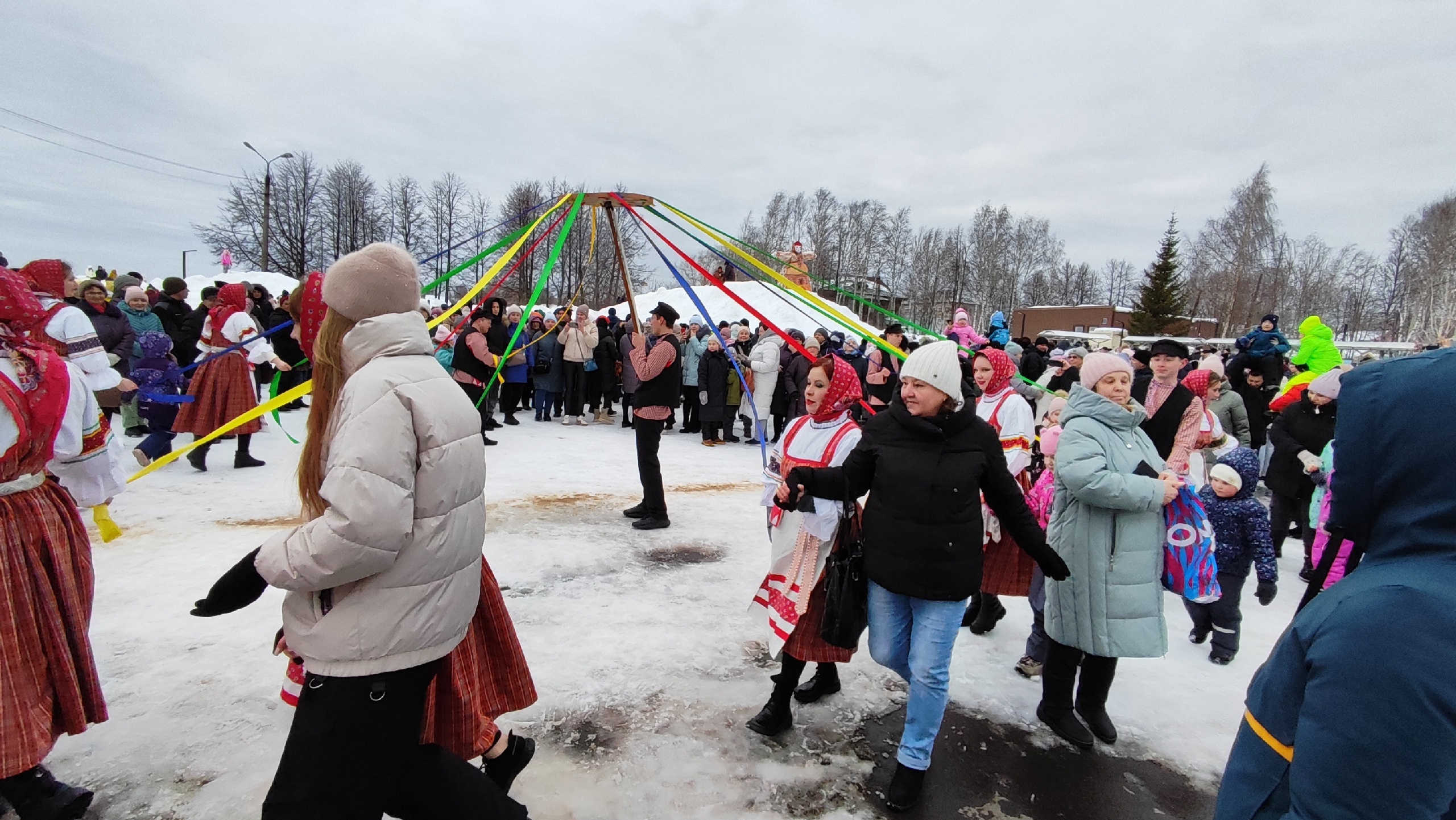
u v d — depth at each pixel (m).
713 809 2.41
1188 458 3.19
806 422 3.04
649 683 3.18
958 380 2.47
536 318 11.38
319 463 1.74
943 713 2.66
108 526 2.56
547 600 4.01
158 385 6.04
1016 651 3.79
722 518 5.87
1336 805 0.94
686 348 10.58
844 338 10.48
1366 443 1.02
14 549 2.00
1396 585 0.95
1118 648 2.77
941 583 2.41
